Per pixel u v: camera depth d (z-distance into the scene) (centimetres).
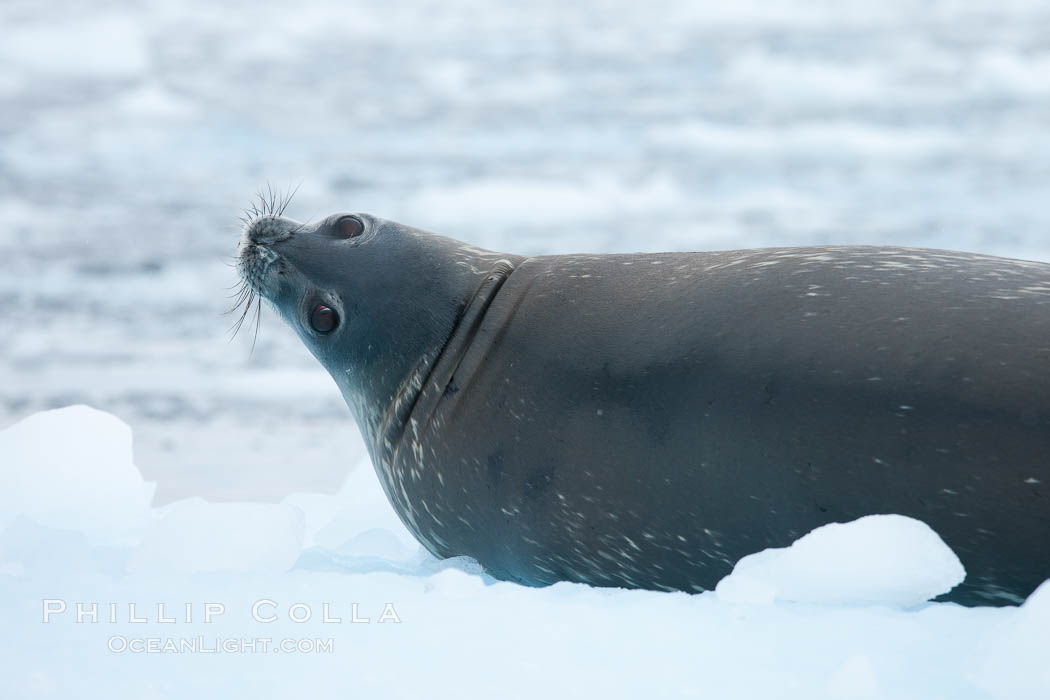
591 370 1593
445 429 1730
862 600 1373
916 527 1348
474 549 1758
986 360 1350
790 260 1561
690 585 1579
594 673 1129
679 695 1080
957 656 1154
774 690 1087
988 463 1334
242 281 2000
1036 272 1434
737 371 1471
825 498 1420
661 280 1641
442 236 1894
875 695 1061
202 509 1689
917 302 1426
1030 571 1354
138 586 1414
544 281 1738
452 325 1784
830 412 1408
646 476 1533
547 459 1614
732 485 1473
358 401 1903
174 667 1134
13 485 1892
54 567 1545
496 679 1116
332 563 1733
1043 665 1074
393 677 1117
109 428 1961
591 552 1617
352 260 1881
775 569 1386
